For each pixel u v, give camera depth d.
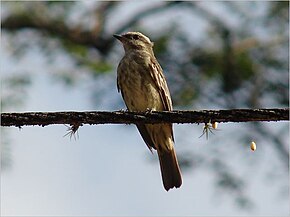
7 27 18.81
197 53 18.84
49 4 18.77
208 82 18.88
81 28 19.38
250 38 19.09
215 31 19.05
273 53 19.03
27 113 7.98
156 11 19.59
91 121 8.09
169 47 18.62
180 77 18.78
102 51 19.61
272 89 18.94
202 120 8.05
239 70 19.00
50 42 18.61
